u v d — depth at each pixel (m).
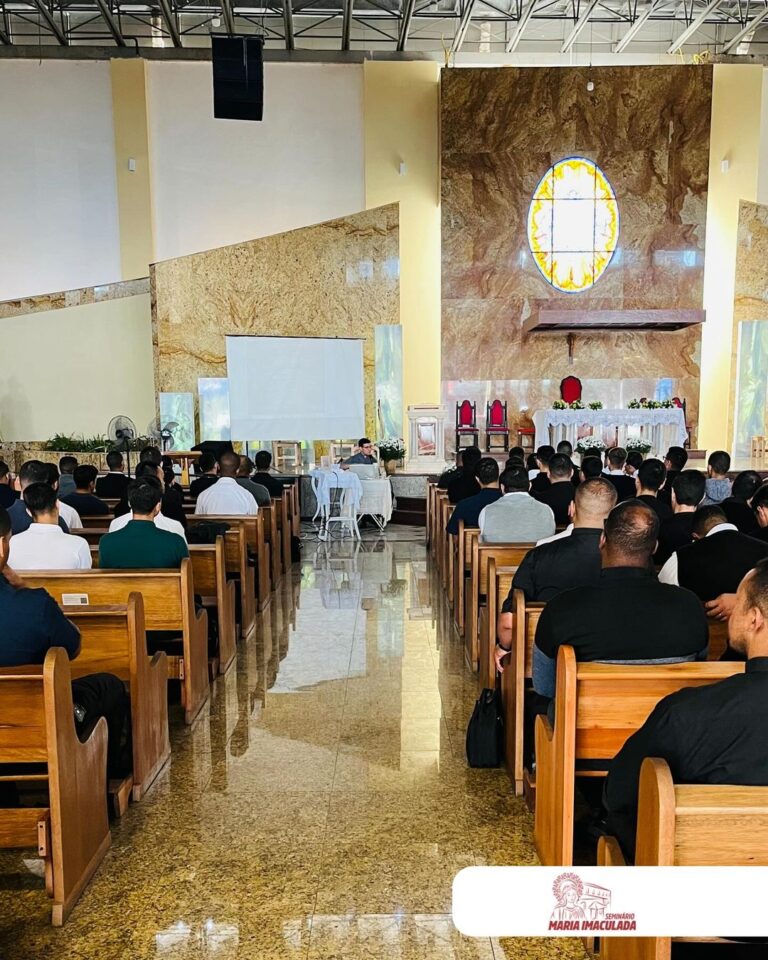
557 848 2.46
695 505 4.15
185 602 3.81
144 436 12.95
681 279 13.77
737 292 13.79
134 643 3.12
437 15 14.26
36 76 12.35
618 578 2.49
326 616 6.15
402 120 13.19
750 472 5.15
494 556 4.56
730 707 1.65
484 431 13.94
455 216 13.51
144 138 12.43
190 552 4.64
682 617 2.41
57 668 2.35
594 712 2.37
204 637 4.30
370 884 2.61
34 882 2.65
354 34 15.20
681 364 14.00
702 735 1.66
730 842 1.56
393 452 11.41
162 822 3.01
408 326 13.62
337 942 2.33
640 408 12.75
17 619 2.53
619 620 2.40
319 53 12.91
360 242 13.27
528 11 12.97
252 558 6.24
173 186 12.73
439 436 11.63
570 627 2.43
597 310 13.16
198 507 6.39
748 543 3.26
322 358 13.34
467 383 13.89
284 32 14.77
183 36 14.82
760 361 13.84
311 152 13.04
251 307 13.02
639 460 8.29
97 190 12.53
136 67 12.33
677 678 2.27
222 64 9.34
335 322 13.34
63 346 13.36
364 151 13.16
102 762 2.76
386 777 3.39
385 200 13.23
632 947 1.89
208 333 12.93
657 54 15.20
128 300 13.33
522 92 13.29
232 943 2.32
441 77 13.12
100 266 12.63
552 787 2.53
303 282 13.17
